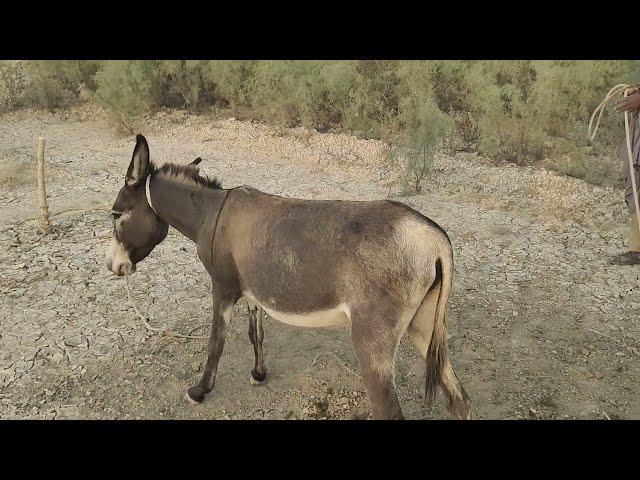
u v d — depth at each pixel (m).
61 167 9.27
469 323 5.39
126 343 5.13
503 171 8.79
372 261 3.43
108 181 8.75
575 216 7.43
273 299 3.82
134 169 4.28
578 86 9.46
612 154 8.91
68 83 12.91
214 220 4.09
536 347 5.04
